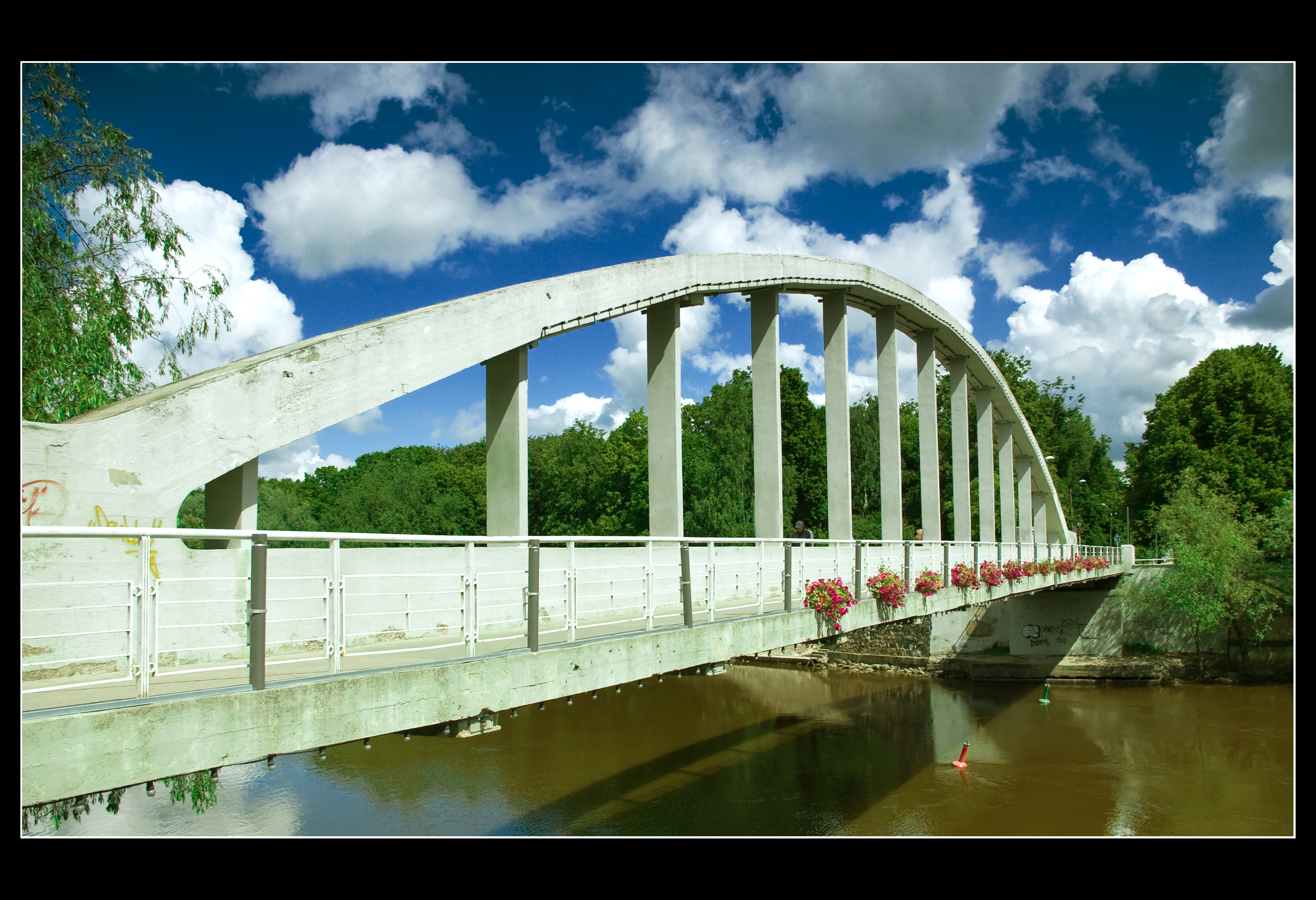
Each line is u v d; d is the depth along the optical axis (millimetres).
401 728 4820
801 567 10500
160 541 5301
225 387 5801
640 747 23531
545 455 47375
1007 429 38312
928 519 24281
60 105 9070
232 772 20766
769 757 22828
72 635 3662
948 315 25453
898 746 24250
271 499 34844
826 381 18500
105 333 9461
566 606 6383
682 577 7863
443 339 7766
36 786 3320
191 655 5348
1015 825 17891
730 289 13578
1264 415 42094
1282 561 32562
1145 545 50250
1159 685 32688
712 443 40906
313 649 6137
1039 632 36594
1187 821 18297
